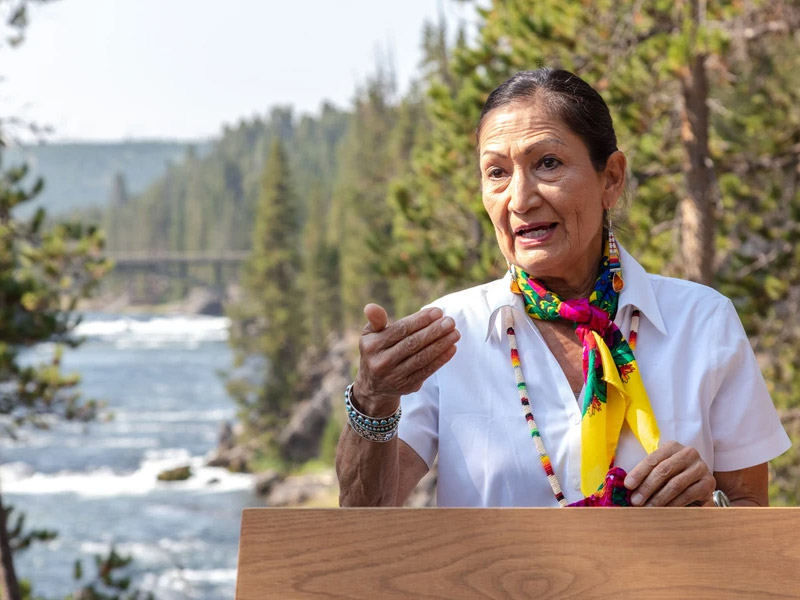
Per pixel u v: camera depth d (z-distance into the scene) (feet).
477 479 6.60
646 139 28.12
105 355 274.36
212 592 76.89
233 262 418.10
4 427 33.88
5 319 30.89
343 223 233.35
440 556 4.76
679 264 28.50
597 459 6.25
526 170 6.43
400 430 6.81
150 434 158.81
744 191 30.96
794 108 30.71
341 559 4.74
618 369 6.45
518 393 6.63
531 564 4.78
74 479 127.34
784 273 30.30
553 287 6.86
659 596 4.77
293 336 168.14
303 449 143.74
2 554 28.48
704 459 6.50
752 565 4.81
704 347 6.64
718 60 27.63
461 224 34.55
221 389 211.20
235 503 116.26
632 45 26.89
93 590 35.53
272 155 178.09
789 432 29.01
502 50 28.60
